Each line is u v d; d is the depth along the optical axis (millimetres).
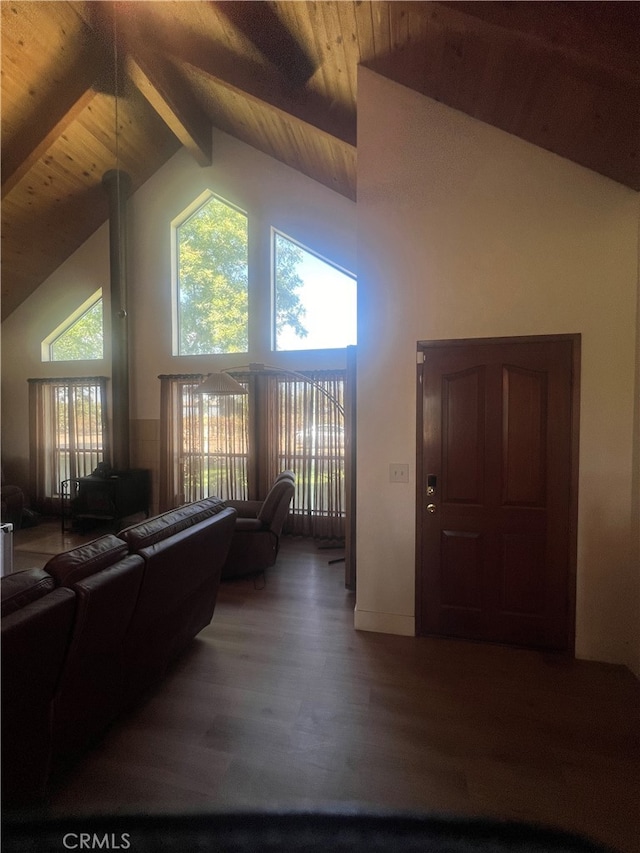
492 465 2402
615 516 2238
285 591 3203
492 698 1938
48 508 5812
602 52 1613
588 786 1468
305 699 1923
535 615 2361
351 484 3211
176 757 1574
